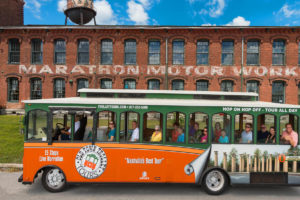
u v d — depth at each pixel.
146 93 5.16
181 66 15.56
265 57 15.09
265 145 4.63
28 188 4.80
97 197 4.38
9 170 5.88
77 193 4.57
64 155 4.48
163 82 15.68
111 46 15.97
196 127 4.96
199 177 4.58
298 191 4.88
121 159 4.51
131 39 15.85
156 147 4.54
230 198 4.43
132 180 4.52
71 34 15.81
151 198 4.36
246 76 15.23
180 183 4.58
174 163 4.55
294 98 15.05
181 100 5.02
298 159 4.59
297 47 14.96
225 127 4.95
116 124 4.57
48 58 15.93
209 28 15.07
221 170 4.62
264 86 15.16
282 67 15.09
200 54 15.62
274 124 4.71
